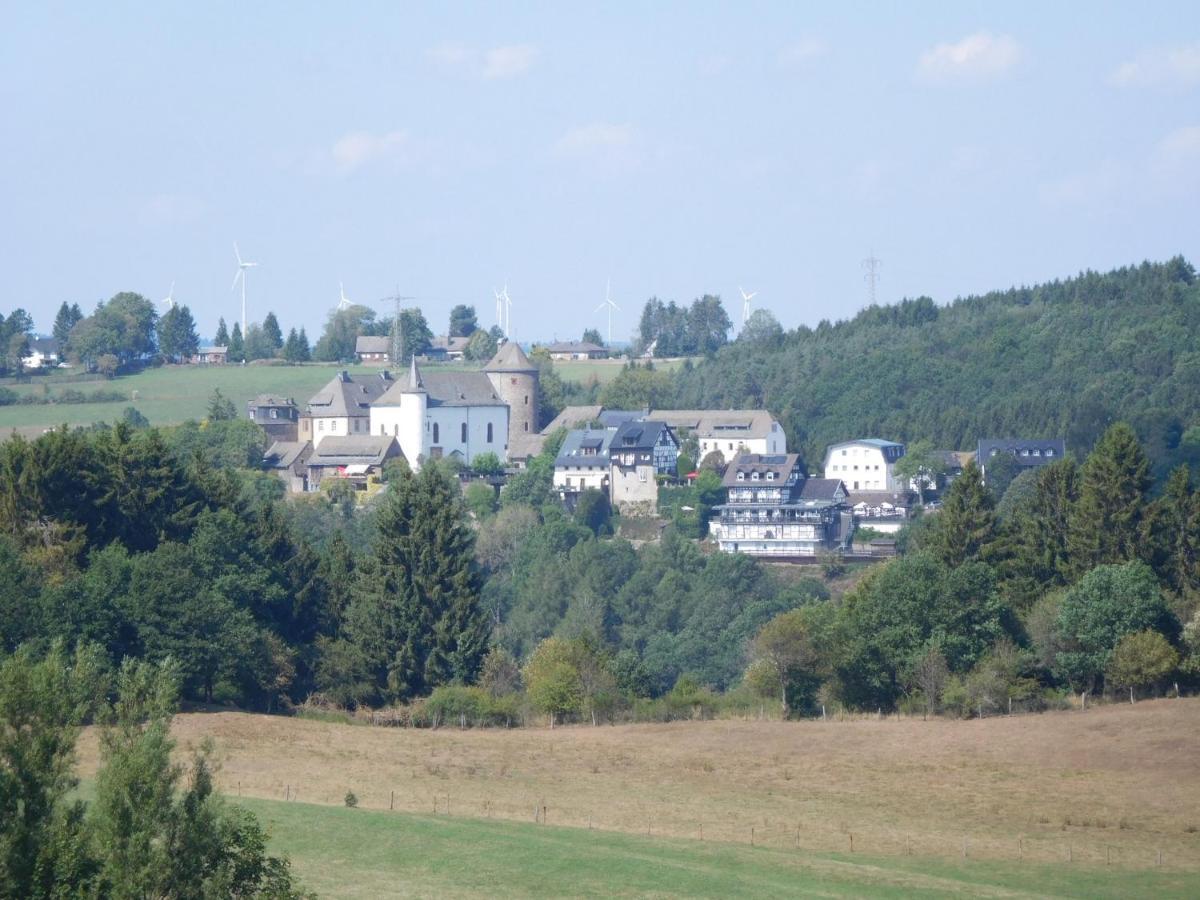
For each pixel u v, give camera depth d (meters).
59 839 189.38
